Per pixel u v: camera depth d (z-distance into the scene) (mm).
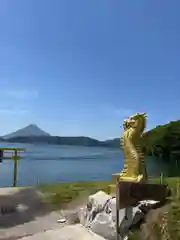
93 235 8133
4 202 9930
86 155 46781
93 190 11562
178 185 9062
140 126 8250
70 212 9992
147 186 7598
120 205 7371
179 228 6527
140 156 7965
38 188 12195
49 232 8367
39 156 35250
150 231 6949
